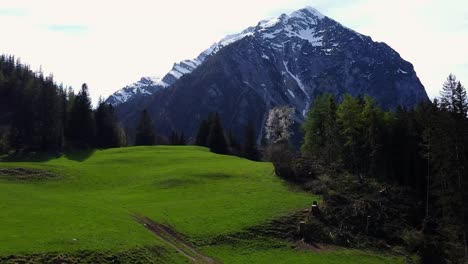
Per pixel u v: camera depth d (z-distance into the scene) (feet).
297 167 253.65
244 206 198.39
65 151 361.10
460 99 203.72
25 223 132.16
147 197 210.79
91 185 236.22
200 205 197.98
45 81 421.59
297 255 161.27
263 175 256.52
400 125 258.78
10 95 488.44
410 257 176.35
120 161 305.12
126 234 135.13
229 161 306.76
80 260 111.14
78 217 146.41
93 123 428.97
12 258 104.47
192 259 137.28
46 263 106.52
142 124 519.19
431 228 198.29
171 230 165.07
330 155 285.84
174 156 327.47
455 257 178.70
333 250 172.35
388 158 254.06
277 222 182.91
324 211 197.57
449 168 194.39
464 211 188.75
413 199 225.76
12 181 226.79
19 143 359.05
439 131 196.24
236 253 156.66
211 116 497.05
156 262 122.52
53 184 229.66
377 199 216.95
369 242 184.03
